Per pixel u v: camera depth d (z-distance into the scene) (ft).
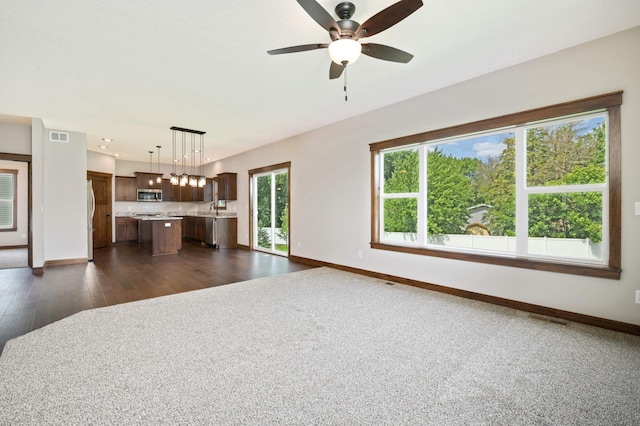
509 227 11.51
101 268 17.76
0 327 9.00
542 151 10.55
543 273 10.18
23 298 11.89
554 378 6.41
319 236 18.80
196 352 7.48
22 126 16.79
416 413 5.30
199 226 30.12
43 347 7.70
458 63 10.42
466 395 5.83
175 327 9.04
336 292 12.82
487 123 11.31
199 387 6.03
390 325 9.27
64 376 6.38
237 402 5.57
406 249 14.02
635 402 5.61
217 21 7.77
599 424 5.05
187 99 13.43
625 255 8.69
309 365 6.91
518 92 10.54
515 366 6.89
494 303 11.32
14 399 5.59
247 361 7.07
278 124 17.76
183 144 23.06
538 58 10.09
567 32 8.61
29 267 17.56
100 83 11.61
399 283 14.37
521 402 5.62
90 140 21.44
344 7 7.17
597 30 8.54
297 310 10.59
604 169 9.37
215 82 11.60
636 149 8.50
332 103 14.25
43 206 17.56
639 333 8.48
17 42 8.70
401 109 14.08
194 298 11.94
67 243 18.80
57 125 17.49
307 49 7.46
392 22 6.48
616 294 8.83
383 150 15.23
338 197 17.46
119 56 9.56
